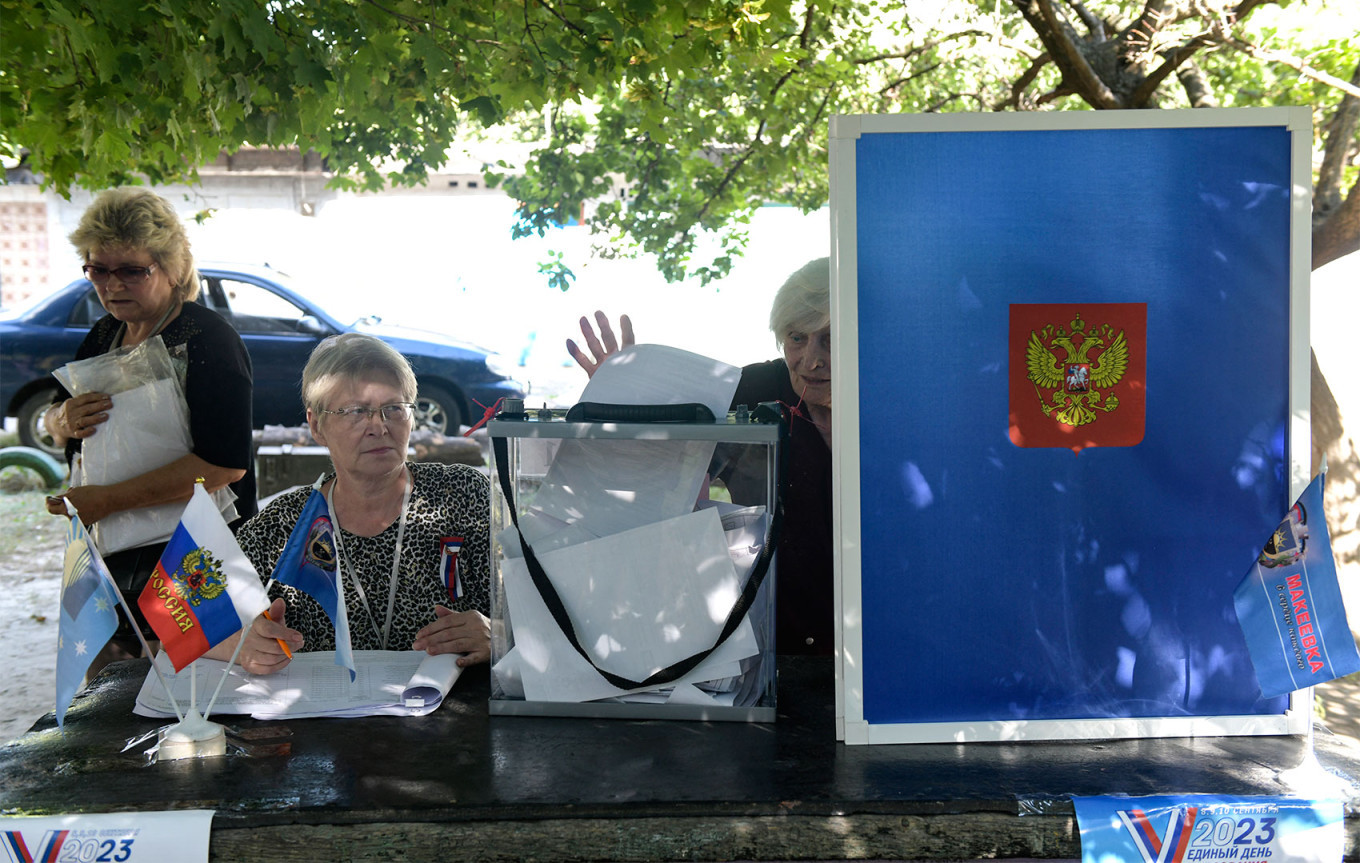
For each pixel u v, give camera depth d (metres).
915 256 1.50
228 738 1.53
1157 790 1.36
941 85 6.23
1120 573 1.53
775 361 2.48
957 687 1.52
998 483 1.52
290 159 13.15
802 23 5.19
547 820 1.31
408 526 2.07
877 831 1.33
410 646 2.08
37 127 3.00
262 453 8.09
